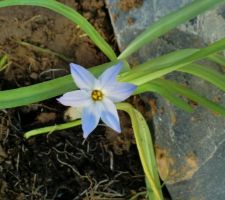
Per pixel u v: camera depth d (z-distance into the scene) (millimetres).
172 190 430
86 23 397
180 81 423
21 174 443
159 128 431
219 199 415
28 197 441
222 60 392
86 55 455
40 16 458
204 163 418
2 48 454
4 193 441
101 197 443
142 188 445
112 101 338
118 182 445
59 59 455
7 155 445
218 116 413
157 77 382
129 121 445
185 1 425
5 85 452
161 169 431
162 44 429
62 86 378
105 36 458
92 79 334
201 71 386
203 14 417
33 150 444
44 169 443
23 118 448
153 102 432
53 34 457
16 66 454
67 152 445
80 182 443
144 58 435
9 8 457
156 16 432
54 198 441
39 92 377
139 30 437
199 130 418
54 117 446
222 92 413
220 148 413
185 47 422
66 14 395
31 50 455
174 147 426
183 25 424
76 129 447
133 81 383
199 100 389
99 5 460
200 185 420
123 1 443
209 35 416
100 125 448
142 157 387
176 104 391
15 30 456
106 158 447
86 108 337
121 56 397
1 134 446
